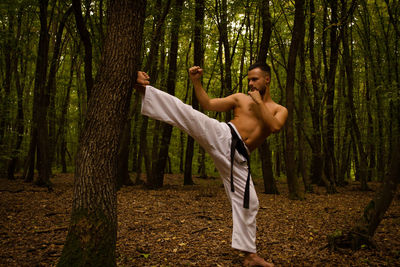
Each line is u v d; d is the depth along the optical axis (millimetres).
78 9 7723
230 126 2717
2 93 8977
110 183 2252
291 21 13617
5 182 10609
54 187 9586
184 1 10547
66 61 16250
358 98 15633
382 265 3027
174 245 3750
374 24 12469
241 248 2742
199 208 6656
